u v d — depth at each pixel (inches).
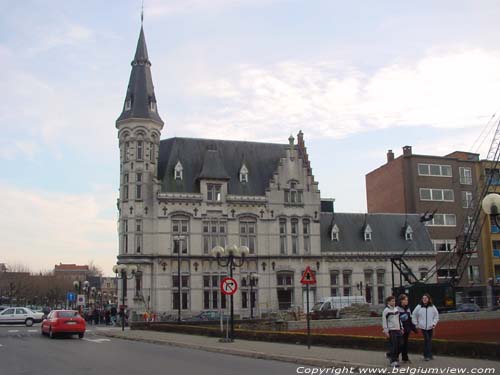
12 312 2346.2
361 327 1663.4
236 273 2645.2
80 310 2792.8
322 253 2797.7
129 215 2578.7
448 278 3336.6
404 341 800.3
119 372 764.0
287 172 2807.6
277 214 2755.9
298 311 2407.7
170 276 2554.1
